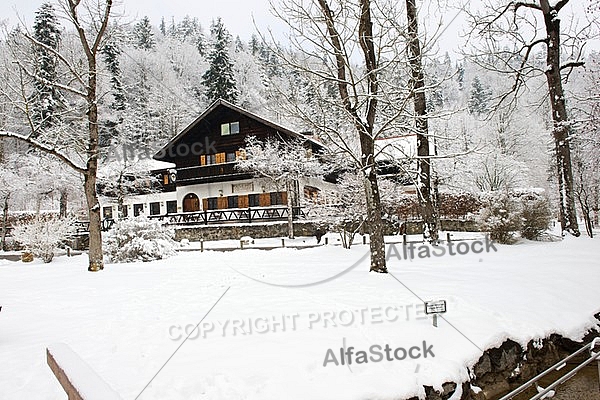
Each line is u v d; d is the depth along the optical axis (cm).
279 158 2312
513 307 630
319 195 2027
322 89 934
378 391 379
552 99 1318
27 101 1318
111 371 439
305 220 2398
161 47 5112
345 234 1655
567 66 1338
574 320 624
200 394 375
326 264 1152
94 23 1401
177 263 1400
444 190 2358
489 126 3353
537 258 1044
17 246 2819
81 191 3141
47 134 1377
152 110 3766
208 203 2978
